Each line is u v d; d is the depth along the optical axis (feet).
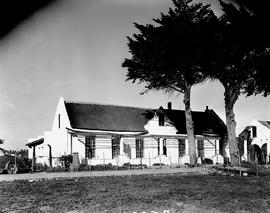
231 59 106.32
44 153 135.85
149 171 93.15
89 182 68.95
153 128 137.08
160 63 111.75
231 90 114.42
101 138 125.70
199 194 55.88
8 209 44.11
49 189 59.67
